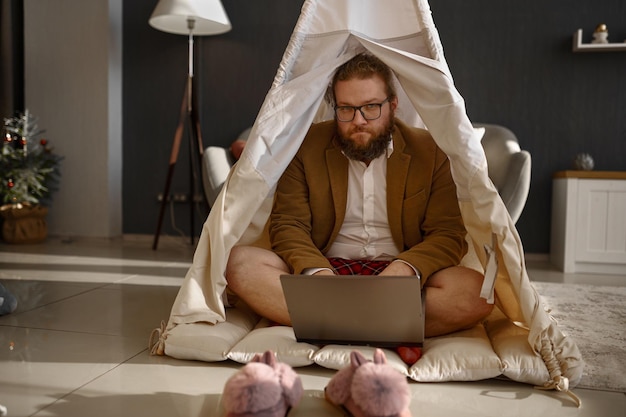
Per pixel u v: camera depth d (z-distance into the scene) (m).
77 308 2.30
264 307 1.72
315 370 1.54
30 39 4.75
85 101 4.66
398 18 1.78
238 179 1.70
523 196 2.70
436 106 1.66
